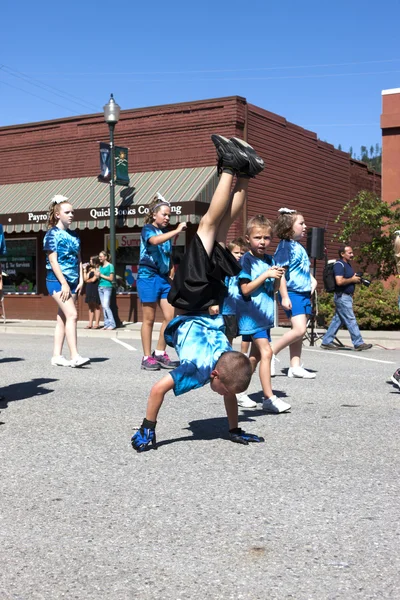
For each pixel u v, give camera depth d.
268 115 22.92
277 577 3.32
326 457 5.37
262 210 22.67
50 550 3.64
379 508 4.27
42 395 7.83
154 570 3.40
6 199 24.02
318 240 15.77
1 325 20.95
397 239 8.32
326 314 19.89
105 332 18.86
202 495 4.48
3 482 4.75
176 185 21.36
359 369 10.40
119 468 5.05
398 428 6.37
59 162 24.22
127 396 7.80
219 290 5.41
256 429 6.27
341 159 26.88
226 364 5.20
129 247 22.69
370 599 3.11
